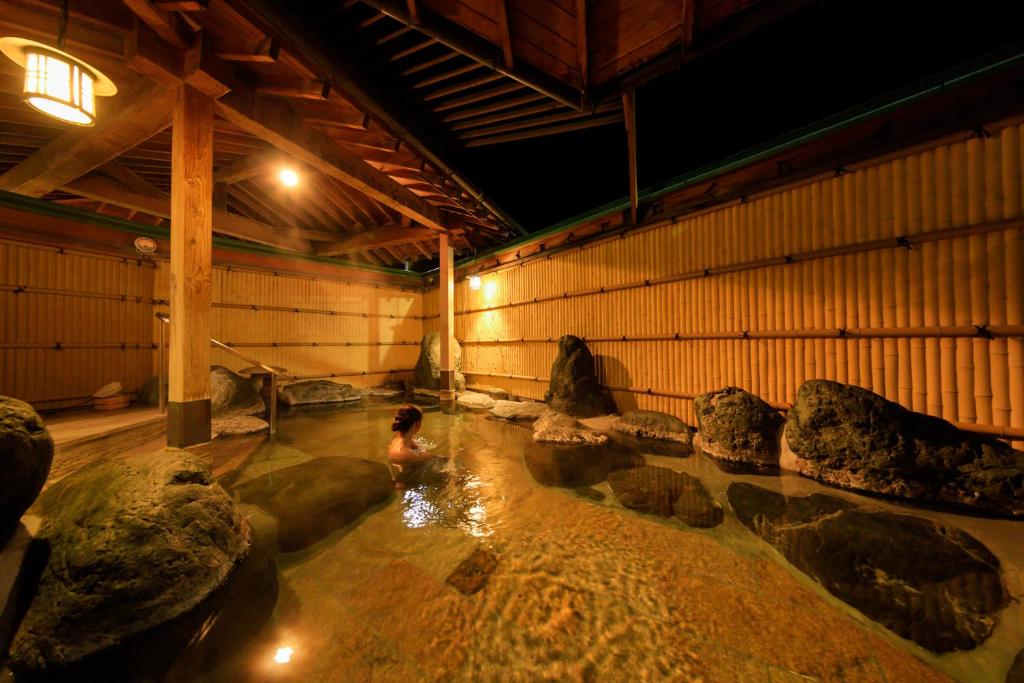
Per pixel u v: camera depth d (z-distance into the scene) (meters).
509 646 1.68
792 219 4.44
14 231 5.53
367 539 2.61
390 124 4.53
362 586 2.11
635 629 1.79
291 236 8.96
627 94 4.11
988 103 3.24
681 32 3.29
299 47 3.38
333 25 3.45
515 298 8.53
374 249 10.36
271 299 8.84
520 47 3.45
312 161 4.75
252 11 3.02
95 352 6.29
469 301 9.89
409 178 5.83
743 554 2.41
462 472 3.95
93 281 6.28
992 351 3.26
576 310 7.19
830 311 4.15
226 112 3.78
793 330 4.43
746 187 4.79
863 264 3.93
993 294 3.25
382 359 10.91
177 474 2.32
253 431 5.60
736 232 4.94
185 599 1.89
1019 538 2.50
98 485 2.18
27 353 5.64
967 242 3.37
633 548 2.49
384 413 7.45
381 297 10.91
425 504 3.16
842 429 3.49
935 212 3.51
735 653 1.65
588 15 3.13
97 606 1.70
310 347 9.49
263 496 3.30
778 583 2.12
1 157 5.01
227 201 7.71
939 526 2.67
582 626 1.81
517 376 8.48
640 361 6.14
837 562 2.30
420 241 9.65
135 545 1.88
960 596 1.98
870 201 3.87
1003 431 3.20
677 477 3.78
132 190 6.09
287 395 8.20
